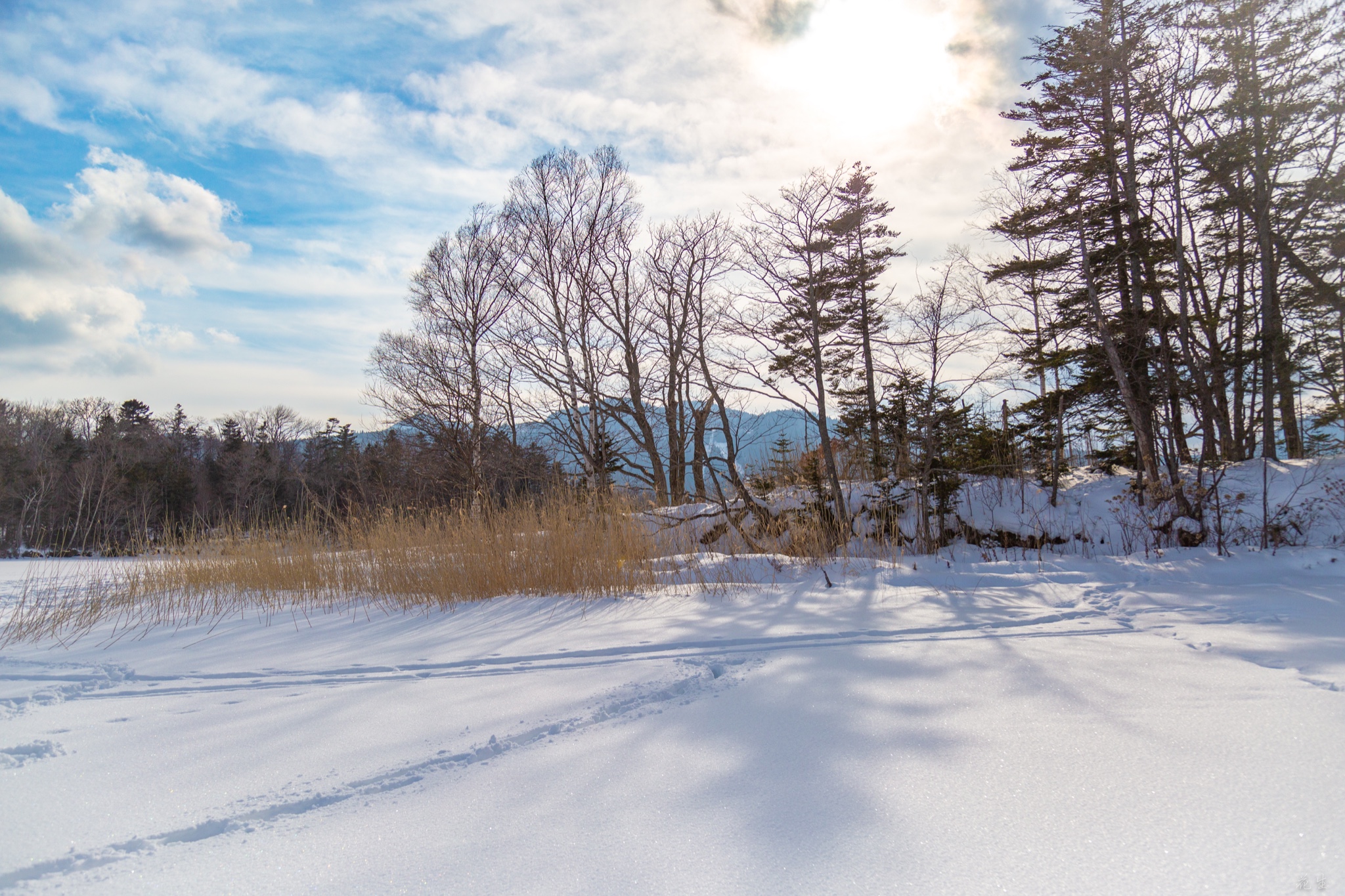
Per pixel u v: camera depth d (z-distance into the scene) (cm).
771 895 185
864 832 221
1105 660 450
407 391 2011
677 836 222
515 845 220
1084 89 1503
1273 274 1638
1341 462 1408
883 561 1031
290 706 397
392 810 251
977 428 1594
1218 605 667
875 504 1422
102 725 362
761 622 648
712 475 1347
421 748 317
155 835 233
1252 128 1533
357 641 607
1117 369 1416
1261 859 194
